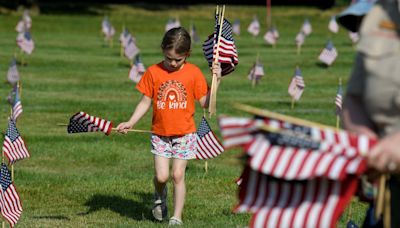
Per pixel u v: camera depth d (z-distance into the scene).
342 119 6.25
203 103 12.47
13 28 57.19
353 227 10.73
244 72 36.50
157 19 68.69
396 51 5.87
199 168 17.23
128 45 35.62
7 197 12.01
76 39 51.50
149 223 12.59
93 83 32.12
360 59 6.08
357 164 5.52
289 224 5.60
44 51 43.09
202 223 12.52
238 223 12.55
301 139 5.50
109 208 13.87
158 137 12.47
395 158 5.47
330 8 78.00
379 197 5.95
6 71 34.81
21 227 12.30
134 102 27.69
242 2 81.50
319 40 53.44
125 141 20.44
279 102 28.41
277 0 82.06
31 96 28.27
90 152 19.02
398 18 5.96
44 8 73.25
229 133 5.47
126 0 79.94
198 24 64.56
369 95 5.97
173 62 12.23
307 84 33.34
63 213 13.48
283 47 48.34
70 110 25.58
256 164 5.45
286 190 5.71
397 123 5.95
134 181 16.03
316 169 5.45
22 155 13.84
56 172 17.00
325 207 5.60
